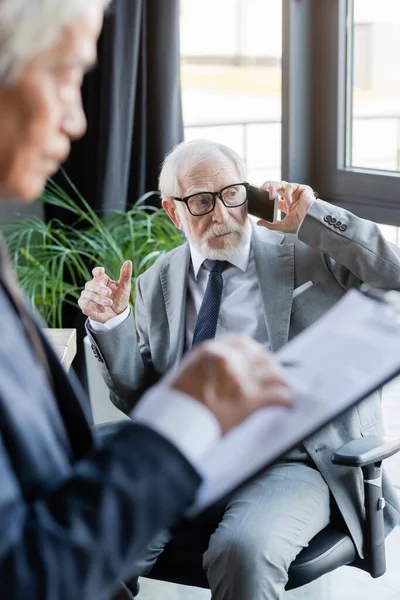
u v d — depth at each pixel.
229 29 3.33
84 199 3.48
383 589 2.47
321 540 1.88
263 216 2.02
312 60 3.09
